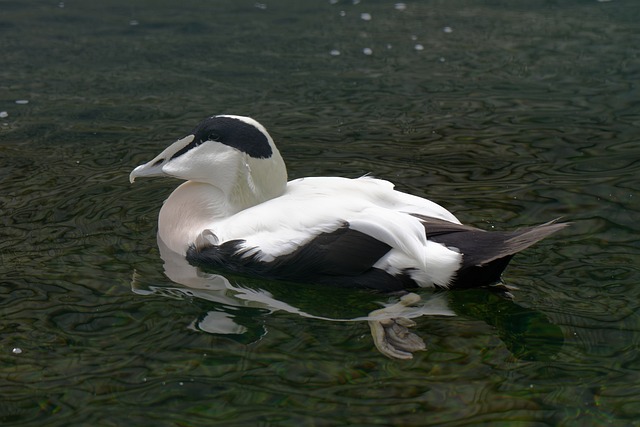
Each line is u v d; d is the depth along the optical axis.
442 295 4.53
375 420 3.56
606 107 7.67
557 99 7.91
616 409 3.63
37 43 9.59
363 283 4.53
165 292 4.65
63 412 3.64
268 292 4.69
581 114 7.52
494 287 4.61
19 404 3.69
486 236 4.45
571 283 4.67
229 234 4.78
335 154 6.70
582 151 6.67
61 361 4.01
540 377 3.86
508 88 8.25
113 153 6.74
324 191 4.84
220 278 4.81
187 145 5.13
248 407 3.66
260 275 4.69
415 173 6.30
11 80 8.45
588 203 5.68
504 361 3.99
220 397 3.73
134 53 9.31
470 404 3.67
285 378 3.87
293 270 4.60
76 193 5.95
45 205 5.74
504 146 6.82
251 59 9.15
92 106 7.81
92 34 9.95
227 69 8.84
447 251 4.44
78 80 8.48
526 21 10.45
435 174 6.27
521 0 11.44
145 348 4.11
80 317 4.39
